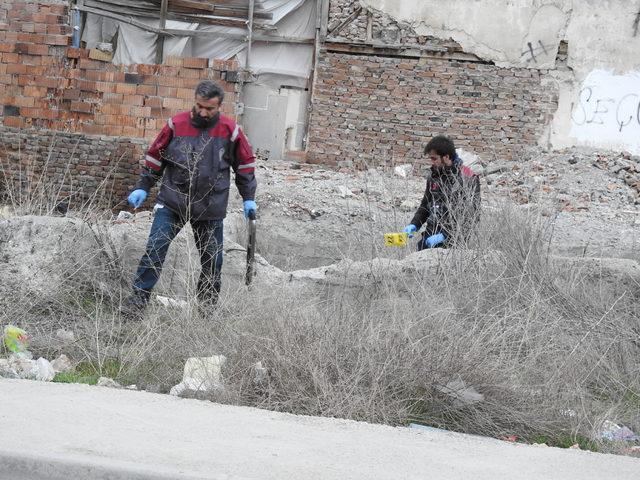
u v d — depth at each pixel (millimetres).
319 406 5574
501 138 17734
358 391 5688
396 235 8602
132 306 7105
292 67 18000
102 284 7523
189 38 17938
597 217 13273
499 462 4660
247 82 17859
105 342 6629
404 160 17844
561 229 11875
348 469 4289
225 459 4277
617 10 17469
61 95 17531
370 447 4730
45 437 4367
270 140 18000
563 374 6293
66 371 6137
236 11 17812
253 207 7609
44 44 17547
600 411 6031
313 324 6230
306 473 4164
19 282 7352
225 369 5910
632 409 6203
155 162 7500
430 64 17828
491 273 7598
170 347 6305
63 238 7707
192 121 7398
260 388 5762
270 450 4492
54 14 17500
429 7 17703
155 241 7305
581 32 17578
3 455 4059
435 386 5770
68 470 4016
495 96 17766
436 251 7957
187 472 4016
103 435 4488
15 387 5332
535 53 17641
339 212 12078
